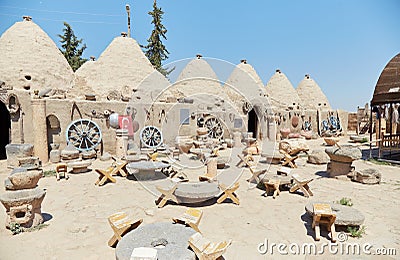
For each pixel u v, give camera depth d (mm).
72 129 12023
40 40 14453
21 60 13352
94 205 6375
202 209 6105
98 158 12477
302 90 29562
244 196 7098
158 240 3896
